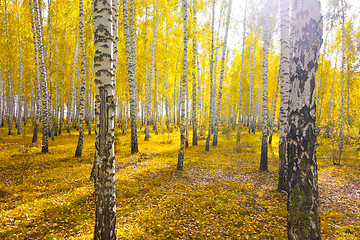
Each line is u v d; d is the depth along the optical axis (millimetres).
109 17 3389
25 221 4629
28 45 19844
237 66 31484
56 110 21219
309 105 2922
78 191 6512
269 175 9000
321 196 6527
